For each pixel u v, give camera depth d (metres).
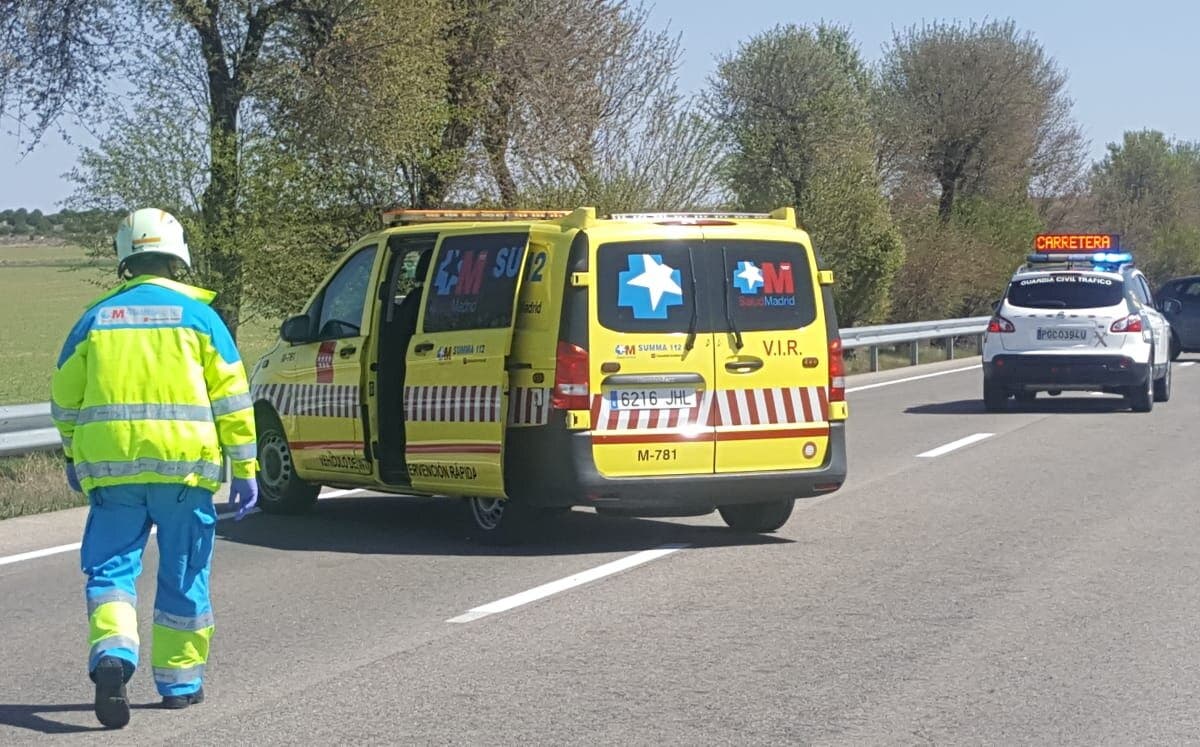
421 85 20.80
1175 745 5.44
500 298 9.57
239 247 18.97
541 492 9.28
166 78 19.56
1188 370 27.44
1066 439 15.77
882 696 6.11
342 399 10.62
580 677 6.46
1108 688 6.21
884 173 47.31
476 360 9.60
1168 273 75.19
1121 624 7.38
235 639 7.29
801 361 9.79
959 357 32.72
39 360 36.88
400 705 6.06
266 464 11.46
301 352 11.14
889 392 22.52
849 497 11.84
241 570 9.09
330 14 20.20
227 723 5.84
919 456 14.41
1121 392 19.00
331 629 7.47
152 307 5.91
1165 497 11.59
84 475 5.85
